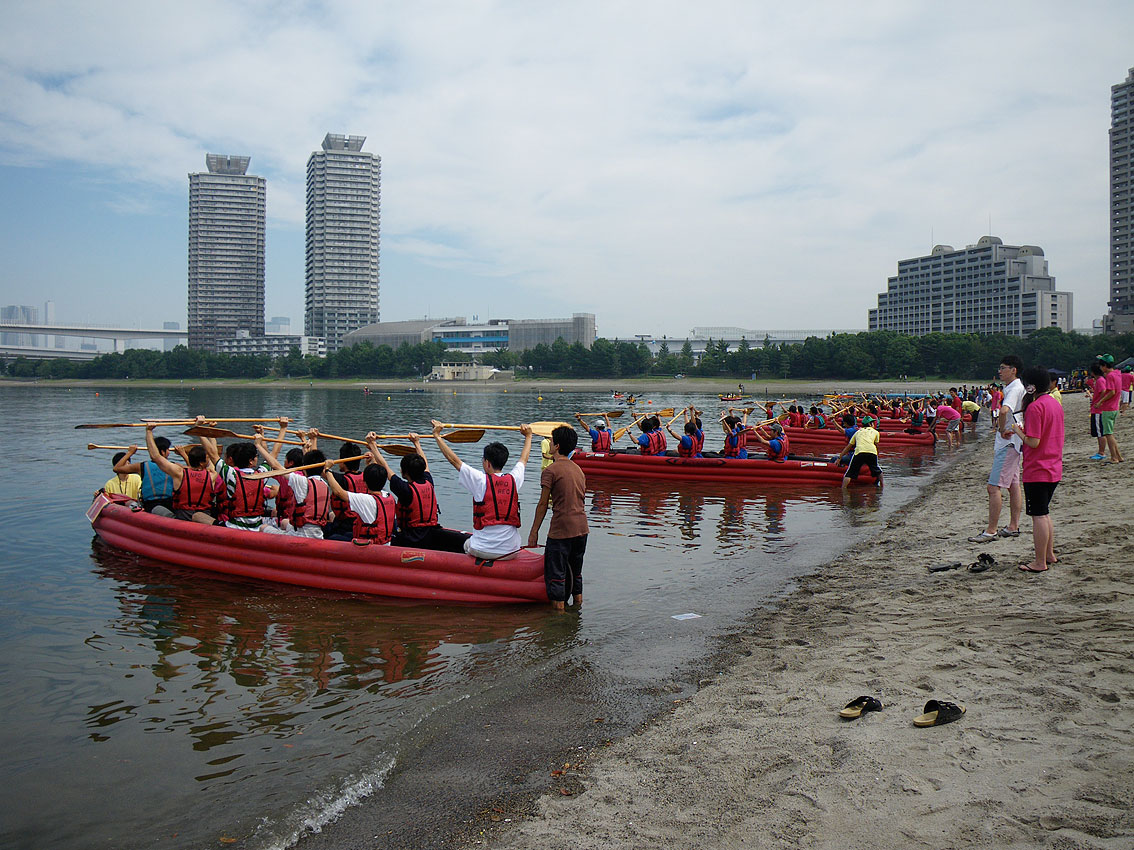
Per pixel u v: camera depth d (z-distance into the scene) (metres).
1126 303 131.62
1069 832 2.69
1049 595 5.77
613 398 76.12
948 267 150.00
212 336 192.62
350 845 3.22
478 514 6.91
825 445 24.31
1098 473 11.98
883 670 4.64
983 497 12.06
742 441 16.30
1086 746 3.30
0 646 5.86
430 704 4.73
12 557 8.69
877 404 33.41
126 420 35.59
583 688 4.93
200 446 8.70
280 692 4.98
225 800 3.65
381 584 7.14
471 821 3.35
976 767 3.25
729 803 3.24
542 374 130.88
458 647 5.82
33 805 3.65
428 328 170.00
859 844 2.80
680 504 12.77
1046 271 138.50
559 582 6.54
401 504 7.46
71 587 7.48
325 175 185.62
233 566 7.82
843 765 3.42
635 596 7.19
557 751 4.03
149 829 3.42
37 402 58.91
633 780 3.57
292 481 7.84
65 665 5.47
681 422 37.50
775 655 5.27
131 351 145.75
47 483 15.05
